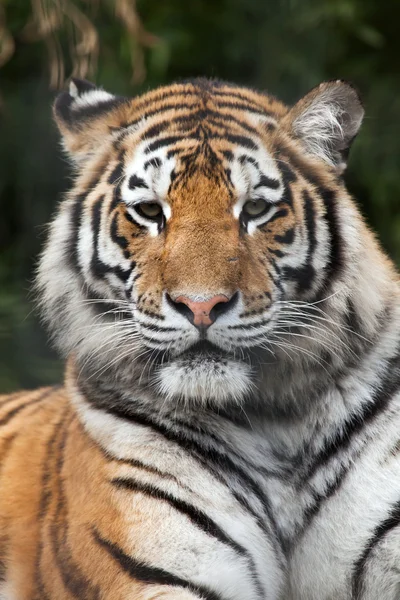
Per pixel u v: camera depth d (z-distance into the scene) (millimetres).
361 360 7066
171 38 14047
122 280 6934
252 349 6734
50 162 14359
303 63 14188
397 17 14836
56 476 7367
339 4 13734
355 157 14391
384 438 6973
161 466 6855
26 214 14477
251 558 6879
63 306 7309
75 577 6789
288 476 7113
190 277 6414
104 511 6738
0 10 12000
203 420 7012
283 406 7062
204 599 6586
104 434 6996
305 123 7227
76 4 12797
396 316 7262
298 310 6875
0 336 12875
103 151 7332
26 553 7379
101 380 7191
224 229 6594
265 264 6742
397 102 14586
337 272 7012
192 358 6609
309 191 7055
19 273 14180
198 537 6691
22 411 8492
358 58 14883
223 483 6949
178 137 6988
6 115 13672
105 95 7711
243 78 14789
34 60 14258
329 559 7016
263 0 14312
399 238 13836
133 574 6559
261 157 6926
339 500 6973
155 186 6801
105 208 7055
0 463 7980
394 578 6844
